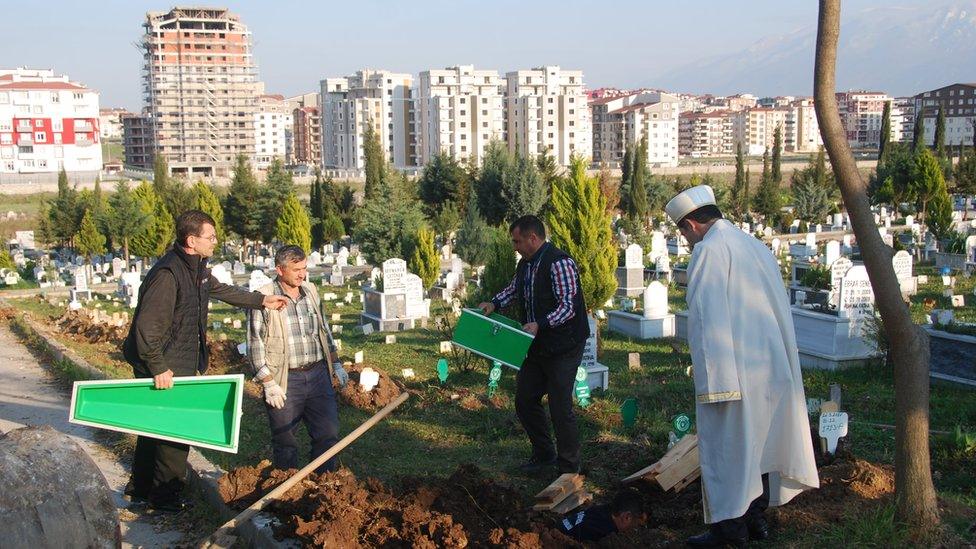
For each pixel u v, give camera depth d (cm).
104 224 3706
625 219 3984
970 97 15062
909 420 487
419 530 468
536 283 642
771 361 467
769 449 473
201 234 578
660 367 1255
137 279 2573
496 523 509
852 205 485
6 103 9762
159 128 11188
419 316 1917
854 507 524
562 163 11294
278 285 614
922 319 1549
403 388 1098
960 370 1080
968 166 4906
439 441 822
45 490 446
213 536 512
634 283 2294
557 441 636
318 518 489
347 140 12475
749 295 466
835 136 479
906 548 466
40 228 4581
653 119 13238
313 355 616
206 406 560
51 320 1923
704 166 11038
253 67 11512
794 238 3969
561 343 631
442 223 3891
